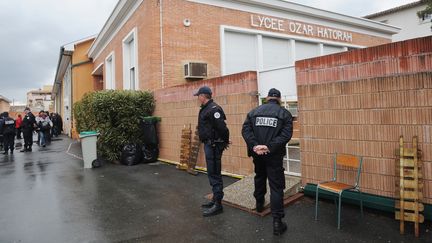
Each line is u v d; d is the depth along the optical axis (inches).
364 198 173.2
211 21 447.2
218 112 186.1
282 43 535.5
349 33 647.8
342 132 183.0
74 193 245.1
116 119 380.2
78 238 157.3
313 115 197.3
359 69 175.3
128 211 196.2
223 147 189.3
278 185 153.0
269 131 153.2
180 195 227.8
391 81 162.4
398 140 160.1
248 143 158.4
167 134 366.3
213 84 288.8
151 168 338.6
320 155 194.4
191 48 428.5
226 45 470.3
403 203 147.3
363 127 173.8
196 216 182.2
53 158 457.4
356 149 177.0
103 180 288.2
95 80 819.4
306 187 202.2
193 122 319.6
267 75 249.1
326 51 615.2
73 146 620.1
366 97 172.4
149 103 395.9
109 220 181.3
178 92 343.0
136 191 244.1
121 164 370.9
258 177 174.7
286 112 156.6
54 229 170.6
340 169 185.2
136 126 385.1
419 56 152.9
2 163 422.6
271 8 512.1
